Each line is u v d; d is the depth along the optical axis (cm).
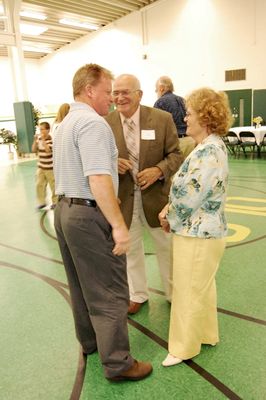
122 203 220
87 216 149
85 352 199
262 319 223
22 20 1145
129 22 1226
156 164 217
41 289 280
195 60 1127
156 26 1173
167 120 218
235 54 1055
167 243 231
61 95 1546
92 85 154
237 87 1076
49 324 232
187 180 162
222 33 1059
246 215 435
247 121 1084
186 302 178
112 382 179
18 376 187
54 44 1431
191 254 170
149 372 181
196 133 169
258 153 877
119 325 163
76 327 192
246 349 196
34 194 624
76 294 181
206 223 165
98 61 1355
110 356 166
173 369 184
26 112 1118
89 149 141
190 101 166
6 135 1180
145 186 213
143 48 1220
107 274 157
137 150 216
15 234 417
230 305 240
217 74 1101
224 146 167
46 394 174
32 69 1571
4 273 311
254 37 1013
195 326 181
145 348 203
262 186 586
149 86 1248
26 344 213
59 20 1197
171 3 1123
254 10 993
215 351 196
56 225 163
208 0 1056
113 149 152
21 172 881
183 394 168
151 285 277
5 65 1512
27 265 326
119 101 204
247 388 169
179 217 170
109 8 1151
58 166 156
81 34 1356
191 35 1115
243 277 278
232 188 582
